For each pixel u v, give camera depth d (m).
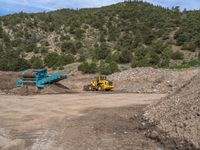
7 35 97.69
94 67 56.47
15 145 13.84
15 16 113.31
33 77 35.34
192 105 14.78
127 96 29.53
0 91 34.84
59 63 66.50
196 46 72.62
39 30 106.56
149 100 26.45
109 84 36.56
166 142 13.12
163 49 70.25
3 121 19.02
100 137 14.62
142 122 16.97
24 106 24.28
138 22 95.81
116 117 18.86
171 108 16.19
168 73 37.94
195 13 97.56
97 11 111.31
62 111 21.91
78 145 13.48
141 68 41.81
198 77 18.66
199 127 12.80
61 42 90.00
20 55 81.19
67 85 39.88
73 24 99.38
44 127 17.28
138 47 76.19
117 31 91.25
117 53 71.31
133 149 12.66
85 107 23.36
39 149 13.14
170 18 93.75
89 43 86.69
